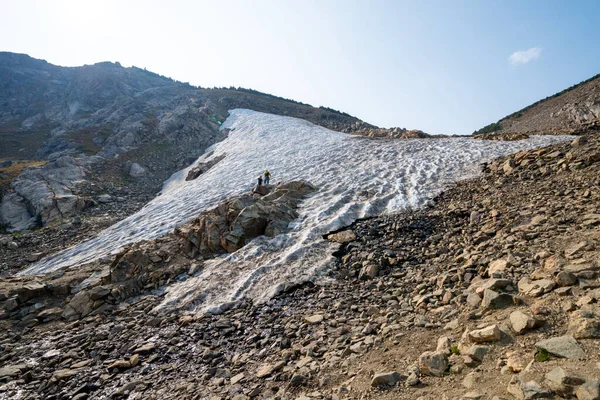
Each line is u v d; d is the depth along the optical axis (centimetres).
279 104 11444
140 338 1118
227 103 10375
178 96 11394
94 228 3216
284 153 4422
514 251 989
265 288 1314
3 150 10038
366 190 2331
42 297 1600
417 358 639
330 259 1454
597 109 6912
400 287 1099
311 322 981
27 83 17038
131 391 828
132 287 1550
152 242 2053
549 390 404
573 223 1066
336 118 10031
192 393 760
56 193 4103
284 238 1755
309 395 623
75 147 6831
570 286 645
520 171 1977
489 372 503
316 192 2492
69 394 861
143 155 6247
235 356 901
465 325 692
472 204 1722
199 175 4825
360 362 698
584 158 1677
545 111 9544
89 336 1196
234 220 1881
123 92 14162
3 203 4009
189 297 1367
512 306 680
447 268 1120
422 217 1714
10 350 1160
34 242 2953
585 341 472
